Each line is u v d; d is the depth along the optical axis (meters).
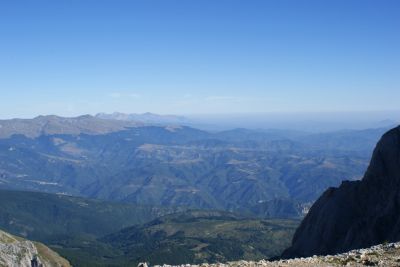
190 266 44.28
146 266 44.84
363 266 40.66
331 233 113.62
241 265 42.75
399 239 90.06
